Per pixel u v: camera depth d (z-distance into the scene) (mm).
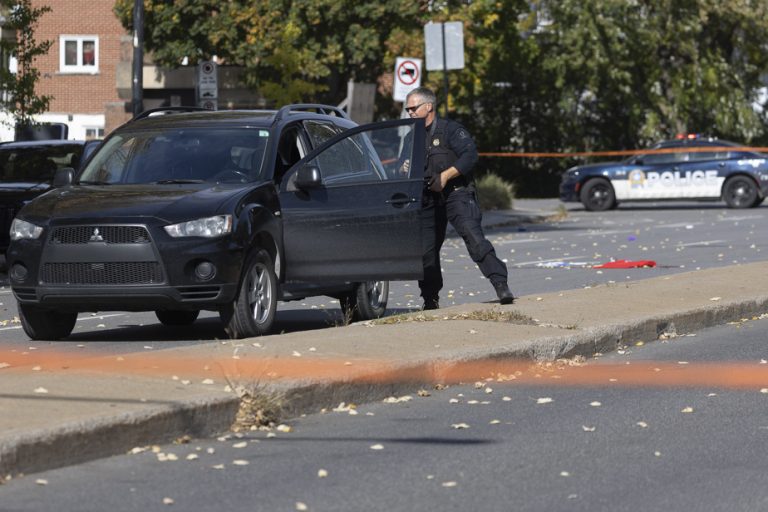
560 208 128750
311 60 137250
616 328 41500
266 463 25391
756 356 40000
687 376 36219
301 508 22031
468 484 23859
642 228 106938
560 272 68562
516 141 181750
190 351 34906
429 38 92000
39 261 40438
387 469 24969
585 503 22609
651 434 28391
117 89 150125
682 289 52562
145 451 26109
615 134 182875
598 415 30531
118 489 23188
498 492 23297
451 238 99500
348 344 36469
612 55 173625
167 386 29359
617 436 28188
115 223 39844
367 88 105500
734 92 178625
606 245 88438
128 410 26422
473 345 36688
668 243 89188
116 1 140625
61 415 25875
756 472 24922
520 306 46125
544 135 181125
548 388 34375
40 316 42531
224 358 33469
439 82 151875
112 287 39844
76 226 40219
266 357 33781
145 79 151125
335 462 25531
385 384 32594
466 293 59250
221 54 141750
